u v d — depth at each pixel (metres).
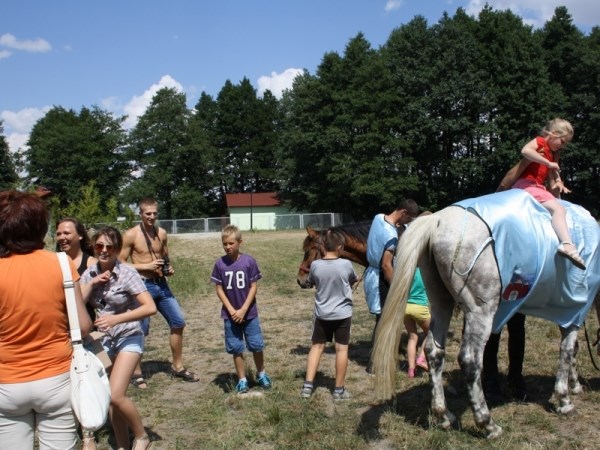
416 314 6.02
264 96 76.31
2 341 2.85
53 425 2.95
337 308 5.38
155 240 6.26
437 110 45.28
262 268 17.03
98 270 4.20
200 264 18.64
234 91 71.94
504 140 44.19
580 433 4.52
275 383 5.98
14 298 2.82
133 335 4.14
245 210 55.75
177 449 4.45
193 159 59.78
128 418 3.99
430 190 46.06
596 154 43.28
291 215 44.22
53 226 26.88
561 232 4.56
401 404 5.25
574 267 4.74
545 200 4.75
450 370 6.29
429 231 4.48
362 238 7.00
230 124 70.88
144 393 5.92
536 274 4.46
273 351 7.52
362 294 12.29
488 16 47.28
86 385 2.89
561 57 47.94
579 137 44.06
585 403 5.18
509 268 4.35
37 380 2.85
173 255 21.64
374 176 43.62
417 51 47.28
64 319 2.98
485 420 4.34
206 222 41.50
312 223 44.31
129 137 58.62
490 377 5.43
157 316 10.52
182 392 5.96
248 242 26.42
